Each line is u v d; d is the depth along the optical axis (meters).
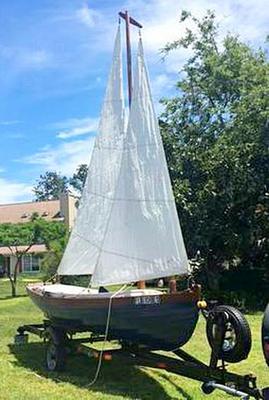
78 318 8.88
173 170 20.83
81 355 9.57
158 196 8.51
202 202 19.84
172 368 7.36
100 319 8.48
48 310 9.80
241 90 21.80
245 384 6.29
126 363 8.52
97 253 10.47
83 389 8.08
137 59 8.98
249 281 22.02
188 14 24.09
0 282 36.06
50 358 9.34
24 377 8.83
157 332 7.93
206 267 21.11
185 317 7.67
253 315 17.02
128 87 10.66
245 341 6.47
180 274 8.34
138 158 8.65
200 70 23.41
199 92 22.86
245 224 20.47
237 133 20.03
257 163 20.00
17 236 28.47
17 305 19.80
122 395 7.75
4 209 50.53
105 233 8.62
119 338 8.55
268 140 19.61
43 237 28.55
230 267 22.53
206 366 6.88
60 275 11.64
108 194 10.50
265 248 21.34
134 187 8.57
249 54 22.88
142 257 8.38
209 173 20.02
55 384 8.38
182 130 22.22
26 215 48.88
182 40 24.25
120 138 10.56
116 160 10.52
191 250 20.33
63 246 27.58
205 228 19.94
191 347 11.15
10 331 13.42
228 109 22.00
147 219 8.45
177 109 22.62
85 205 10.98
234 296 19.55
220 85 22.72
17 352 10.78
